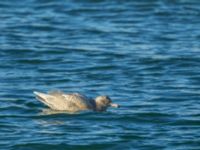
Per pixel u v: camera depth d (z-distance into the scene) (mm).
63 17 59625
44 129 33500
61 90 40500
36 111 36031
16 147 31453
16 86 41031
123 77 43562
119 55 48531
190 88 41125
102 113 35469
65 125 33969
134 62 46844
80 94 36000
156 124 34562
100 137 32531
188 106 37594
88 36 53812
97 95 39781
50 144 31719
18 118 35000
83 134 32906
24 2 64062
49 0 64750
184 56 48219
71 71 44750
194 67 45875
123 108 36812
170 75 44188
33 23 57125
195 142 32094
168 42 52375
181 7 63250
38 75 43562
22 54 48312
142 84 41938
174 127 34094
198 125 34344
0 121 34562
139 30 55844
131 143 31969
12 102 37750
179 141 32188
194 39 53312
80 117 34906
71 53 48938
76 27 56344
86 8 62562
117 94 39812
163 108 37125
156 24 57844
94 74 44031
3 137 32469
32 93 39562
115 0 65188
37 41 51875
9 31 54500
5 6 62656
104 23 57875
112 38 53312
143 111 36219
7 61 46688
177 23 58188
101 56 48281
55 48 49938
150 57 47906
